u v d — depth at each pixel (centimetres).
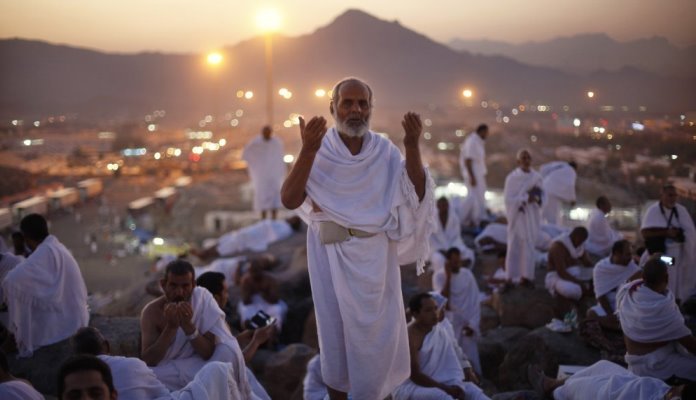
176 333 435
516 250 842
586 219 1136
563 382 517
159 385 389
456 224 997
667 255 706
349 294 340
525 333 758
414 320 511
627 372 457
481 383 686
